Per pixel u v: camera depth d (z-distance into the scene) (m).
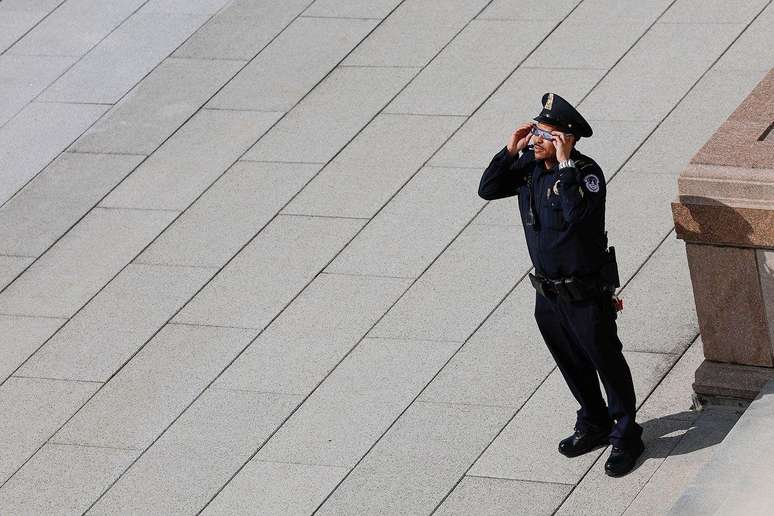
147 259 27.62
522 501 19.41
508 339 23.22
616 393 19.06
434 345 23.47
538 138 18.14
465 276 25.14
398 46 33.38
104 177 30.64
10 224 29.69
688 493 17.23
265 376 23.61
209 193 29.30
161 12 37.12
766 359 19.67
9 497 21.95
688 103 28.89
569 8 33.69
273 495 20.80
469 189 27.67
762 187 18.44
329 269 26.12
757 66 29.64
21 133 32.84
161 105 32.88
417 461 20.80
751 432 18.17
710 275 19.47
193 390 23.66
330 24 34.97
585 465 19.81
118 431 23.03
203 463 21.86
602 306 18.55
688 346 21.92
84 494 21.73
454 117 30.14
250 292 25.94
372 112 30.94
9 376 24.98
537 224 18.39
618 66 30.80
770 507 16.61
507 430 21.00
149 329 25.52
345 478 20.81
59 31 37.06
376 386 22.75
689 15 32.34
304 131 30.78
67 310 26.58
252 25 35.66
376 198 27.98
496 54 32.25
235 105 32.31
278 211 28.22
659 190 26.27
